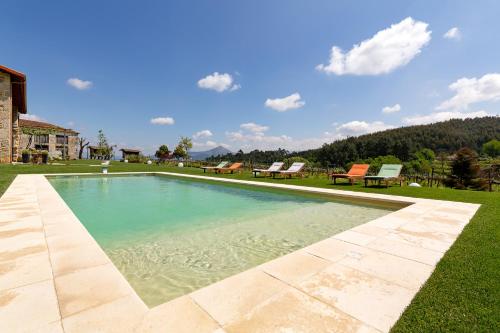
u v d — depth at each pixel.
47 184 8.40
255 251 3.76
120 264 3.27
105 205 7.23
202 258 3.49
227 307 1.84
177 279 2.85
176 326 1.60
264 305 1.86
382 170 10.81
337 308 1.83
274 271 2.45
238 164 18.48
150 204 7.39
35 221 4.03
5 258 2.62
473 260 2.70
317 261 2.70
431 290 2.08
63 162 28.14
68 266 2.45
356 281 2.26
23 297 1.90
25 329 1.54
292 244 4.07
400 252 2.98
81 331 1.53
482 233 3.68
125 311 1.76
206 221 5.48
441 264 2.60
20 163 19.47
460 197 7.11
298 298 1.96
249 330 1.57
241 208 6.82
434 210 5.37
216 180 12.12
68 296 1.92
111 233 4.61
